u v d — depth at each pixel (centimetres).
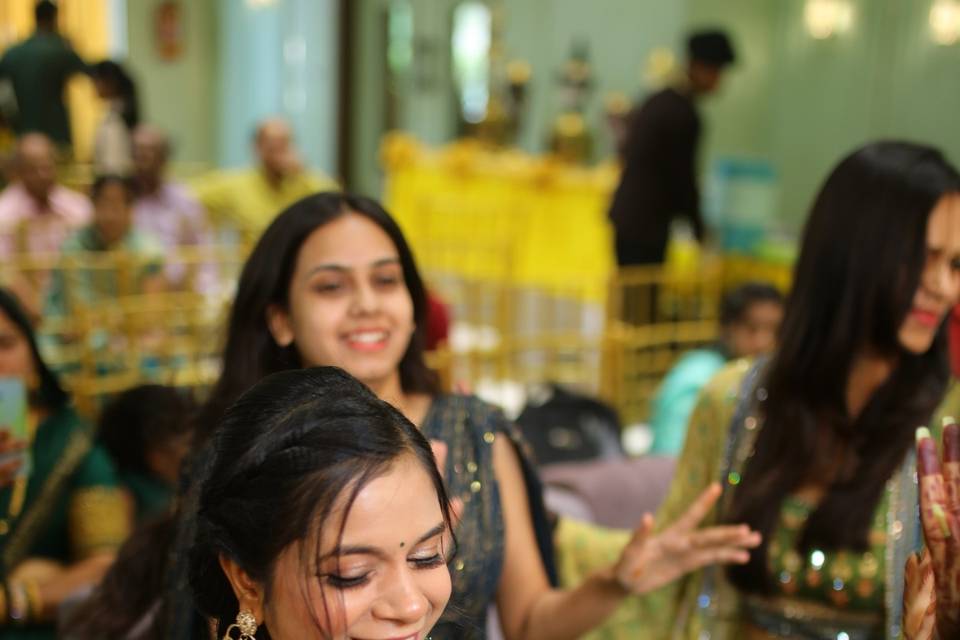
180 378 466
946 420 152
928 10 842
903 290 186
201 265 652
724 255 689
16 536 270
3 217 647
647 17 971
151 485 294
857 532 189
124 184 561
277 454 107
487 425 191
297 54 1255
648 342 556
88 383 441
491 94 1065
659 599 214
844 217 191
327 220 182
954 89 828
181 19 1288
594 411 416
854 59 891
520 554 194
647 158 655
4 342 270
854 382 198
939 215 184
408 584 107
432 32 1176
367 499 105
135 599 205
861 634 194
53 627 264
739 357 431
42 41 927
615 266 679
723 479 208
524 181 841
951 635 124
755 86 953
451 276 822
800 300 198
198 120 1323
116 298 500
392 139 980
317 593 105
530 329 814
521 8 1087
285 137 762
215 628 119
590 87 1020
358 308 180
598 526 319
